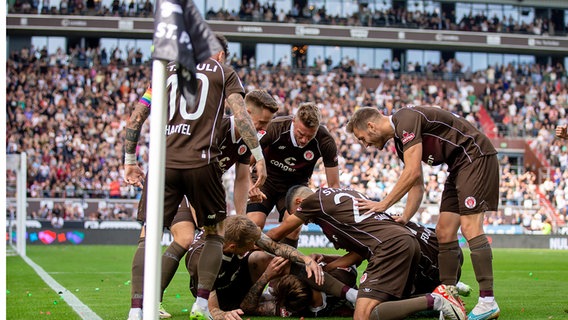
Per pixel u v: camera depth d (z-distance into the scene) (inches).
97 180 999.0
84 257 596.4
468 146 199.3
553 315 212.2
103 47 1304.1
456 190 202.4
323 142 262.1
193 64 120.4
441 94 1288.1
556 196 1007.0
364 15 1344.7
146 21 1262.3
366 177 989.2
